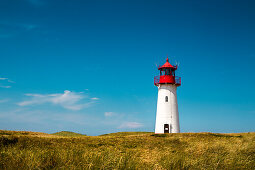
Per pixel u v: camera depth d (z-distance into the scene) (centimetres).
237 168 1060
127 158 1038
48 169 882
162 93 4725
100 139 2347
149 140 2359
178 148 1605
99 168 895
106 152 1112
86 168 863
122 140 2317
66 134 4022
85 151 1158
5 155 994
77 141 2091
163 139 2450
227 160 1138
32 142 1631
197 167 1012
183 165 1005
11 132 2853
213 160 1117
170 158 1098
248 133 3272
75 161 940
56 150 1157
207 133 3275
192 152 1328
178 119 4662
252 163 1141
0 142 1467
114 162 959
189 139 2277
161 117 4616
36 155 1009
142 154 1218
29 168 835
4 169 830
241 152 1386
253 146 1559
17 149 1216
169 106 4619
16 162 888
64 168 859
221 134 3294
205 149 1391
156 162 1026
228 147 1466
